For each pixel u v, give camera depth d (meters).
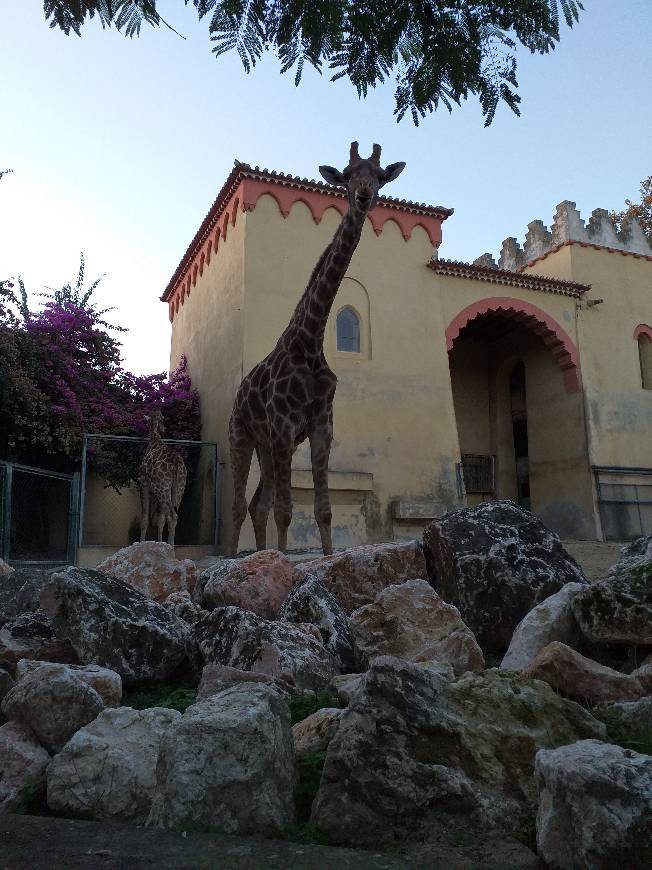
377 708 2.55
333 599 4.99
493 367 21.03
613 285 19.38
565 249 19.22
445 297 16.80
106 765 2.69
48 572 6.46
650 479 18.39
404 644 4.30
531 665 3.67
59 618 4.27
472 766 2.51
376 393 15.27
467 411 20.73
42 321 15.70
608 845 1.93
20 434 13.27
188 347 18.84
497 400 20.72
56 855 2.12
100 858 2.10
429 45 2.88
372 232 16.17
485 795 2.43
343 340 15.41
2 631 4.44
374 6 2.76
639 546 5.06
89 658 4.14
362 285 15.78
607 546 13.34
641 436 18.61
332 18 2.72
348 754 2.46
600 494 17.64
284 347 7.91
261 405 8.22
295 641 4.12
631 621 3.98
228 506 14.08
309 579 5.09
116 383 16.86
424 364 15.92
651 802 1.95
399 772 2.43
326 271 7.50
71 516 12.05
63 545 11.84
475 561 5.11
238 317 14.61
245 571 5.52
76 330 16.09
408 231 16.47
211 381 16.19
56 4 2.60
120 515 15.66
